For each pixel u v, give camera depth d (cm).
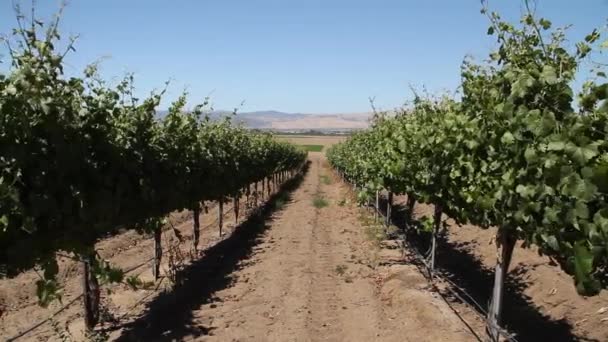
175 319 778
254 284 972
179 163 855
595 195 365
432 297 807
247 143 1636
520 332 689
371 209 1839
